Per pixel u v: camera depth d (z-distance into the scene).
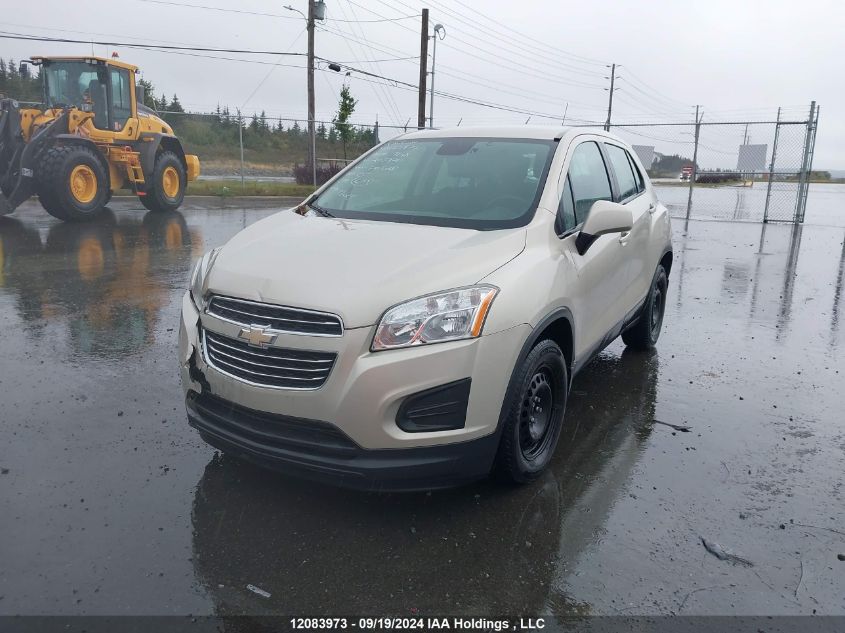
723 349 6.32
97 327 6.34
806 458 4.14
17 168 13.31
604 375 5.54
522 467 3.57
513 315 3.27
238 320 3.22
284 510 3.39
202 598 2.75
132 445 4.02
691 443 4.31
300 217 4.18
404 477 3.07
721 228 17.03
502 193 4.08
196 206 18.03
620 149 5.62
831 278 10.00
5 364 5.30
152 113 16.52
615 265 4.67
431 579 2.91
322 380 3.02
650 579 2.95
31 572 2.87
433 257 3.34
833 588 2.92
